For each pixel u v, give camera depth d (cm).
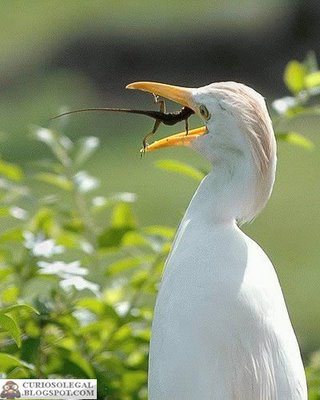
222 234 625
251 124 621
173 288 613
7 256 788
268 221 1908
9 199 862
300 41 2648
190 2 2852
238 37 2673
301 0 2656
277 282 628
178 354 596
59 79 2619
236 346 595
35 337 718
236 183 630
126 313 763
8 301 765
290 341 618
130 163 2127
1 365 659
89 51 2691
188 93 640
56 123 945
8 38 2828
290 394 609
